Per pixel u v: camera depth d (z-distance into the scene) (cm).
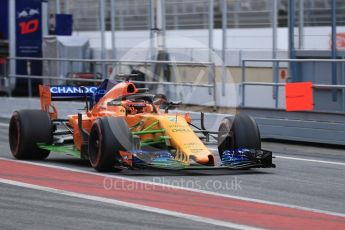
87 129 2338
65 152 2328
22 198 1800
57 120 2525
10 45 4725
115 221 1554
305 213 1672
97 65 3941
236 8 4459
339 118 3002
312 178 2197
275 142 3247
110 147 2092
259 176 2192
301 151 2956
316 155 2823
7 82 4347
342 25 3650
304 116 3120
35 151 2459
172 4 4562
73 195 1836
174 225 1522
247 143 2209
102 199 1786
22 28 4781
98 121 2144
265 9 4319
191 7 4456
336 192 1961
